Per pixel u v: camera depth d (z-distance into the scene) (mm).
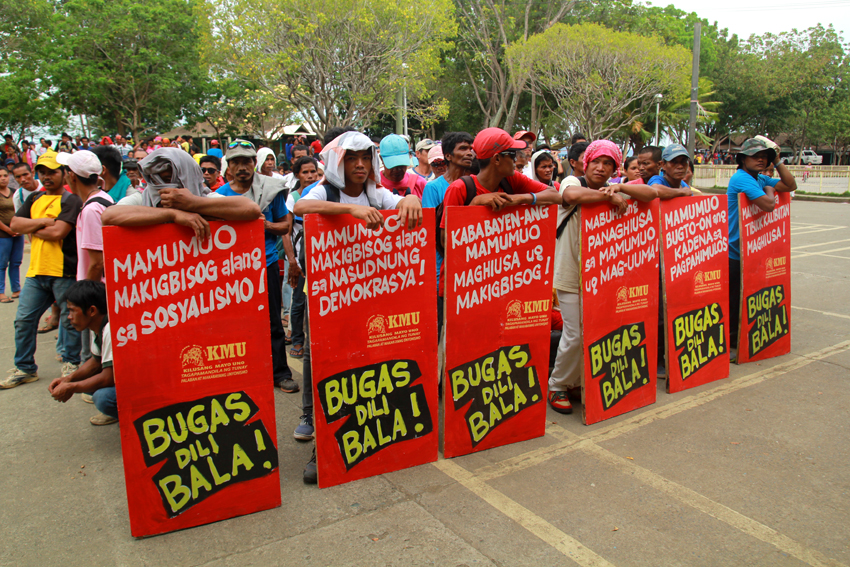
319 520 2770
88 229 3854
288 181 6031
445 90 34500
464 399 3379
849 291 7512
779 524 2736
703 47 39406
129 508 2596
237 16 16781
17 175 6746
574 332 3889
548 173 5215
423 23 18406
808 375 4652
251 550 2547
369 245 3041
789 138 51188
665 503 2902
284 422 3893
